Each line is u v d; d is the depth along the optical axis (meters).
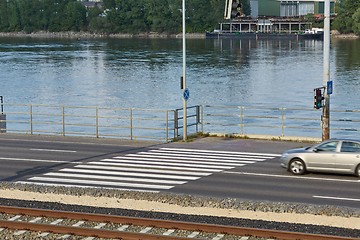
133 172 36.78
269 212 27.88
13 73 133.25
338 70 129.50
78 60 162.00
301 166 35.56
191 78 121.06
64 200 30.25
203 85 110.50
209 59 162.62
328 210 27.73
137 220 24.81
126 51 193.38
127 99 95.88
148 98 96.69
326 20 42.00
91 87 110.88
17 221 24.77
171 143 47.16
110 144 46.97
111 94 101.56
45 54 182.50
